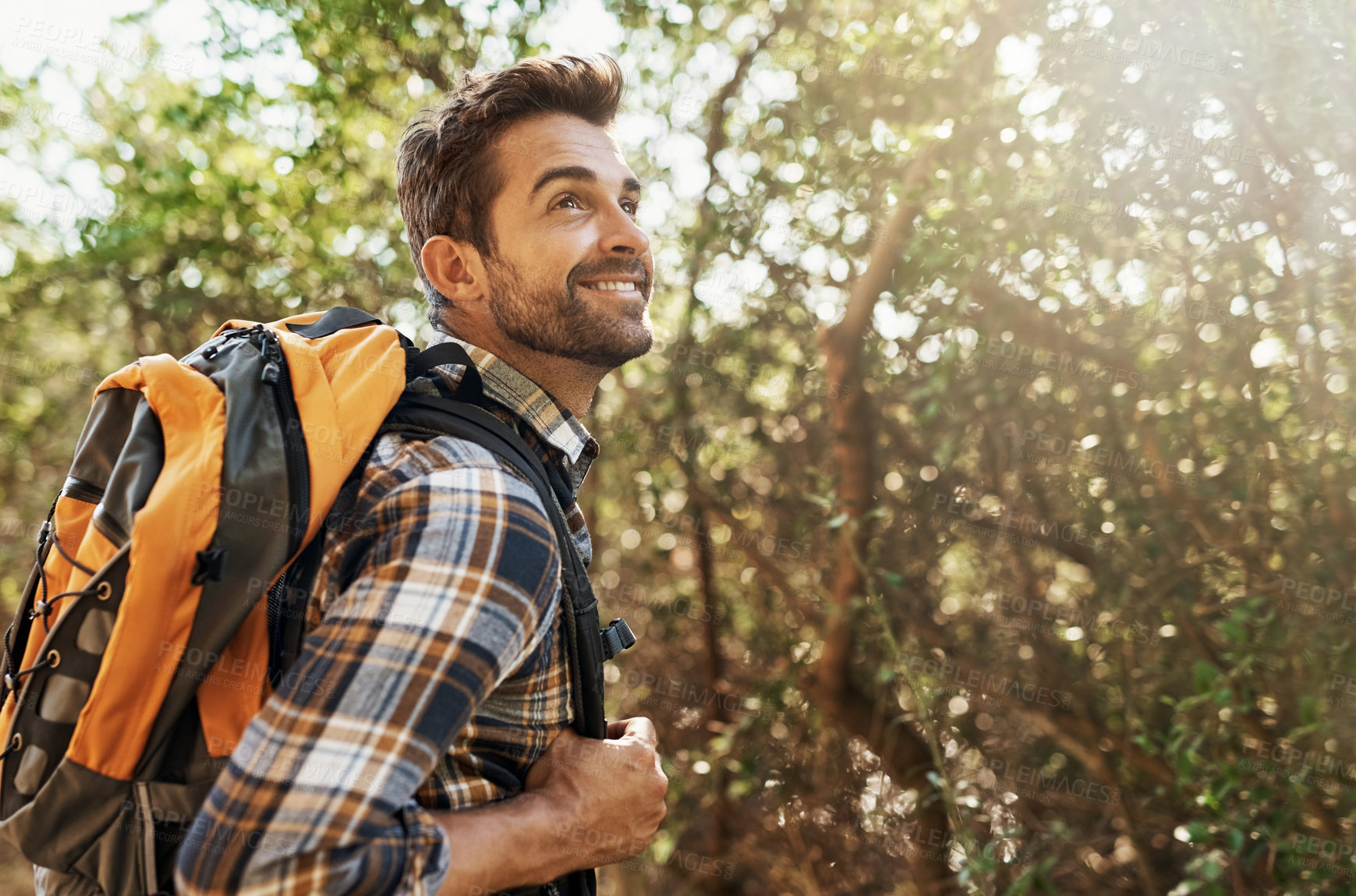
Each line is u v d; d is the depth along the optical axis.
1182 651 2.43
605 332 1.07
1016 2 2.22
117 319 3.48
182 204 2.75
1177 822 2.54
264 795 0.67
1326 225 1.99
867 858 3.21
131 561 0.77
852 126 2.76
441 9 2.60
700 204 3.00
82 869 0.80
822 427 3.23
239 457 0.81
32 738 0.79
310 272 2.94
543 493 0.94
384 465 0.86
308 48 2.62
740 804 3.44
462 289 1.11
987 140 2.36
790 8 2.79
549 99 1.10
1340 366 2.04
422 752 0.71
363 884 0.67
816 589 3.11
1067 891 2.84
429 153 1.13
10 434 3.76
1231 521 2.32
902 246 2.52
